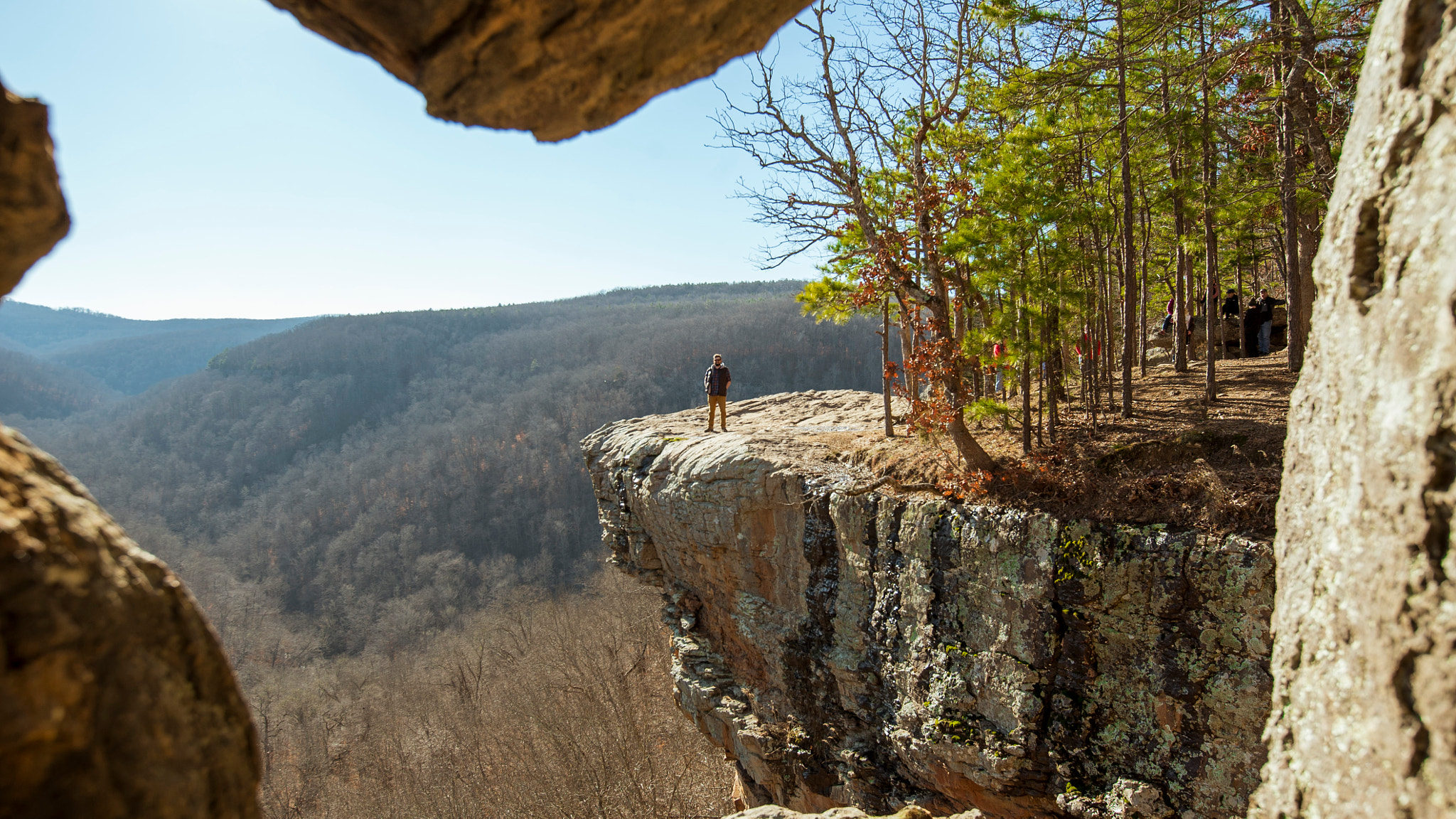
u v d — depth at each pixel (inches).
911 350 649.0
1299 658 144.6
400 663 2330.2
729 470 696.4
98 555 98.7
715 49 156.0
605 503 949.8
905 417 676.7
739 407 1024.2
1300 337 597.0
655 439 842.2
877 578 574.2
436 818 1320.1
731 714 732.0
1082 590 442.0
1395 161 130.7
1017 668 472.7
